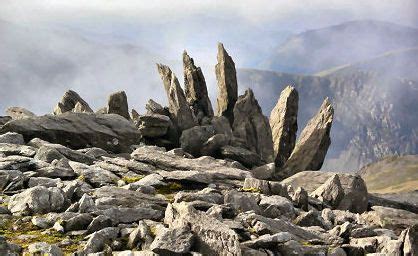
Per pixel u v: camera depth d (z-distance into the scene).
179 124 51.62
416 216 27.70
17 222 18.52
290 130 54.69
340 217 24.89
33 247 15.71
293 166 50.72
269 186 26.44
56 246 15.53
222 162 33.41
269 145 53.81
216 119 53.62
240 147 50.09
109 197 21.12
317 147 51.03
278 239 16.75
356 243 19.03
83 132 37.97
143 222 17.91
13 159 26.34
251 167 46.75
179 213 17.83
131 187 23.73
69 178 25.64
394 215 27.55
